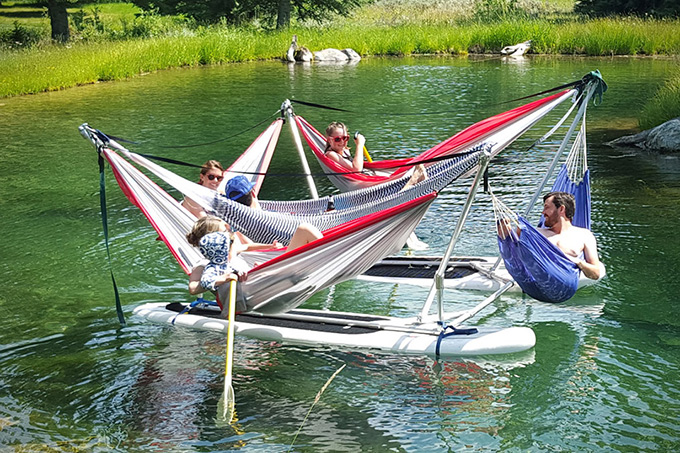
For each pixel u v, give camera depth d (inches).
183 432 190.1
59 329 255.6
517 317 258.8
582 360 225.9
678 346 233.9
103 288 292.5
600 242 325.1
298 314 257.8
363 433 188.2
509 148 525.0
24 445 184.1
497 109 680.4
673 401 201.0
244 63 1166.3
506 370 220.7
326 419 195.5
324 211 303.0
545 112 280.5
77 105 759.1
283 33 1304.1
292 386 213.9
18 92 842.2
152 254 330.3
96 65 960.3
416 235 342.0
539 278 232.1
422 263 304.8
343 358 230.4
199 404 204.5
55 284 296.5
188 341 245.0
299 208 304.7
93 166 502.9
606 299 270.8
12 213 394.9
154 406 203.3
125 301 279.4
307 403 204.1
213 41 1178.6
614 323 251.6
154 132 614.2
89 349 239.8
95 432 190.5
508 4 1489.9
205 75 1007.0
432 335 237.0
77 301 279.4
